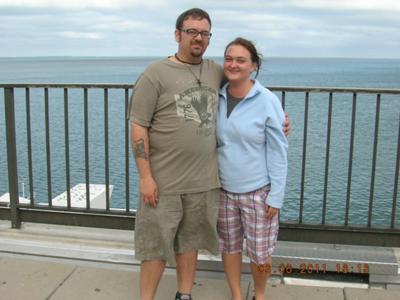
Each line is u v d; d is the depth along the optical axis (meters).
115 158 19.94
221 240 3.09
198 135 2.76
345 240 3.60
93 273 3.58
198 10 2.72
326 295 3.28
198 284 3.44
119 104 27.27
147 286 3.00
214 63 2.89
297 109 27.69
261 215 2.90
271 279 3.49
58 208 3.99
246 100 2.79
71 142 22.69
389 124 25.00
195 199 2.85
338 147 20.22
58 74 172.88
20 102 33.19
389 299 3.22
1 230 4.02
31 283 3.43
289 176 16.20
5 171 16.97
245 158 2.85
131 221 3.91
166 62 2.73
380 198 14.60
